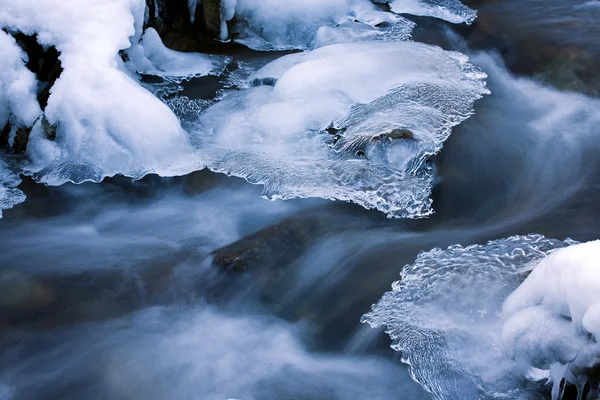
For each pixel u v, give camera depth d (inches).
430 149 245.1
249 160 249.6
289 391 169.2
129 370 176.2
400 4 371.2
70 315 192.2
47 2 254.4
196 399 168.7
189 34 336.5
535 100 292.8
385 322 181.5
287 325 190.7
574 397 147.9
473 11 367.6
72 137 248.2
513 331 156.3
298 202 231.8
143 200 241.4
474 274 185.2
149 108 248.1
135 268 208.2
